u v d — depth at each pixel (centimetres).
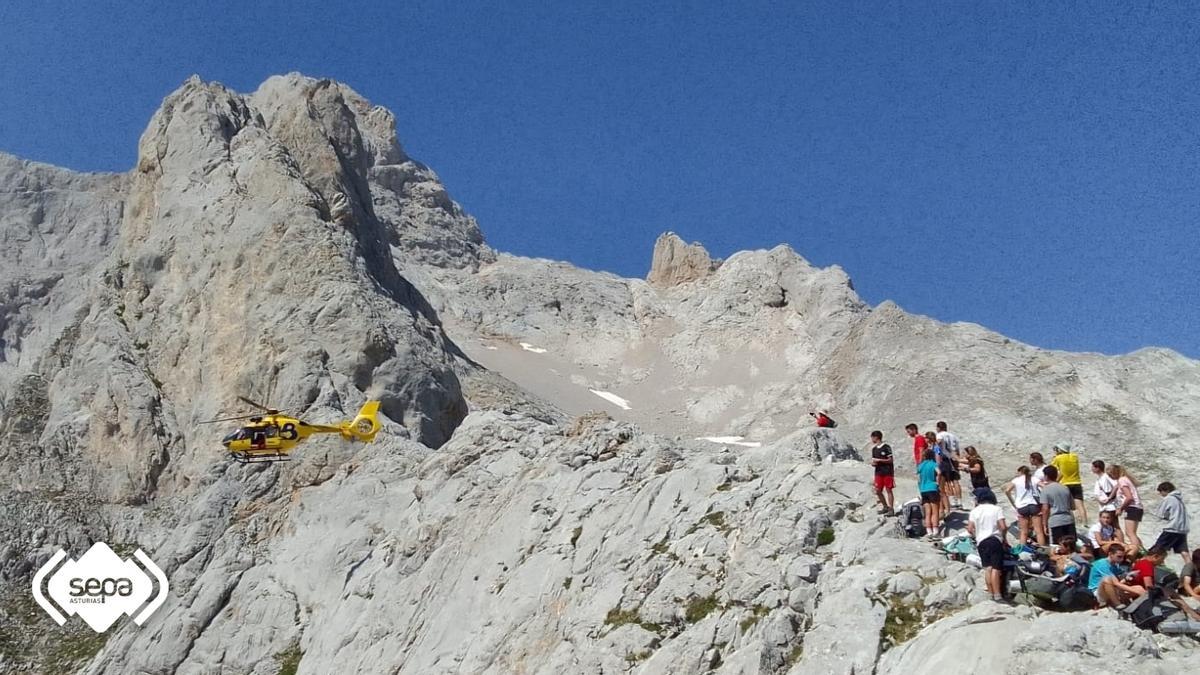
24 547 5772
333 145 8556
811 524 2602
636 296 13088
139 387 6519
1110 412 7075
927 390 7900
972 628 2081
